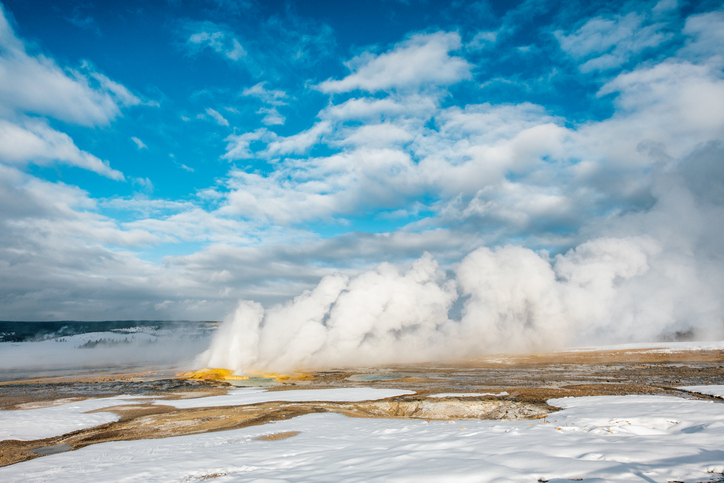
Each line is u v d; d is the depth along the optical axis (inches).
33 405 1083.3
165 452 498.0
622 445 312.8
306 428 626.8
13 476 424.8
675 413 485.4
